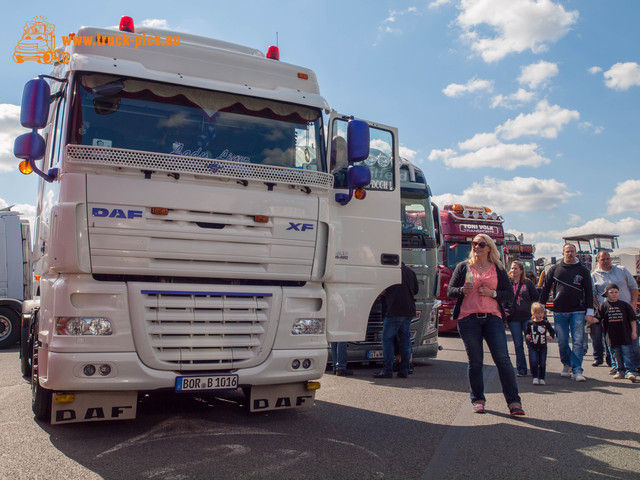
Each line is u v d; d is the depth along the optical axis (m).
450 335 18.75
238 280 5.67
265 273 5.62
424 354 10.90
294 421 6.11
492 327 6.69
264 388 5.83
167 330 5.22
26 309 8.35
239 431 5.61
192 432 5.53
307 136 6.21
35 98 5.23
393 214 6.89
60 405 5.09
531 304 9.99
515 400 6.56
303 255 5.79
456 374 9.96
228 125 5.84
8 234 13.92
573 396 7.92
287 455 4.83
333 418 6.30
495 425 6.12
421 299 10.93
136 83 5.56
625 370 9.75
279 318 5.70
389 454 4.95
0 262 13.79
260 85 6.10
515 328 10.08
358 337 6.43
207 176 5.37
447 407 7.03
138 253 5.13
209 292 5.39
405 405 7.11
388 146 7.03
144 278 5.28
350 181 6.31
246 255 5.52
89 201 5.01
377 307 10.35
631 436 5.73
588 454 5.07
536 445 5.34
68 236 4.92
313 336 5.87
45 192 6.31
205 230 5.36
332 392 7.93
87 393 5.16
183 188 5.28
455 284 6.85
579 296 9.55
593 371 10.55
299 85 6.32
